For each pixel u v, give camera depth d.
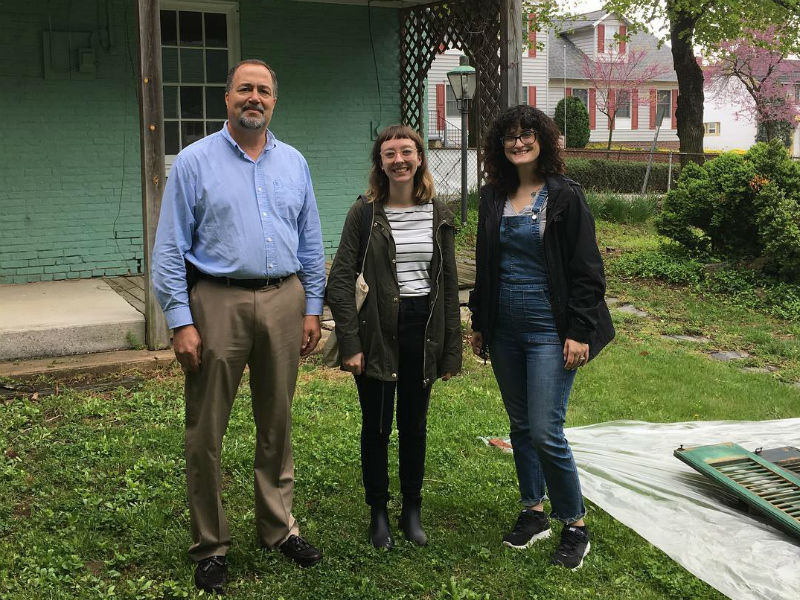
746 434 4.71
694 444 4.51
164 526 3.48
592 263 3.13
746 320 8.02
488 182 3.39
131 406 4.96
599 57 31.58
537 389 3.22
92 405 4.88
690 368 6.39
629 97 32.31
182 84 8.81
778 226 8.79
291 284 3.18
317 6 9.37
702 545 3.37
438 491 3.93
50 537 3.34
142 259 8.51
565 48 31.75
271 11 9.11
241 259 2.98
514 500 3.84
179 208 2.96
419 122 10.11
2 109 7.70
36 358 5.70
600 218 14.02
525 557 3.33
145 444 4.33
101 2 8.01
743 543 3.37
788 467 3.91
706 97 35.12
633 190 20.34
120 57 8.17
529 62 26.66
